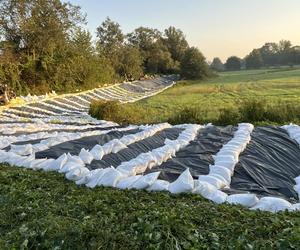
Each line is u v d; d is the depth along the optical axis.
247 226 3.89
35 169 6.91
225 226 3.90
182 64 63.31
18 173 6.32
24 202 4.82
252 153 7.96
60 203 4.79
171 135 10.07
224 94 33.62
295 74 54.97
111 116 18.09
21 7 30.72
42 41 32.25
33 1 31.62
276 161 7.64
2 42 30.23
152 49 70.06
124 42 61.56
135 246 3.59
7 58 29.23
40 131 12.12
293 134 9.90
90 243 3.69
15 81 29.98
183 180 5.42
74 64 36.81
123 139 9.15
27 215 4.40
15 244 3.76
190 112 15.29
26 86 31.81
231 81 51.41
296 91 31.59
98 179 5.85
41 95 29.89
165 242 3.58
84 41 39.50
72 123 15.73
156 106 25.12
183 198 5.07
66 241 3.74
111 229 3.87
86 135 10.24
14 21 30.92
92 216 4.27
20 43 32.12
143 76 61.44
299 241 3.41
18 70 30.62
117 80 49.88
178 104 26.38
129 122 17.08
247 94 31.97
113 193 5.21
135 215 4.14
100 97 33.94
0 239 3.90
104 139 9.60
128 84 47.06
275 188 6.13
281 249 3.34
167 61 69.44
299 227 3.75
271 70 74.62
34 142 9.49
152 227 3.78
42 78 33.56
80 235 3.78
